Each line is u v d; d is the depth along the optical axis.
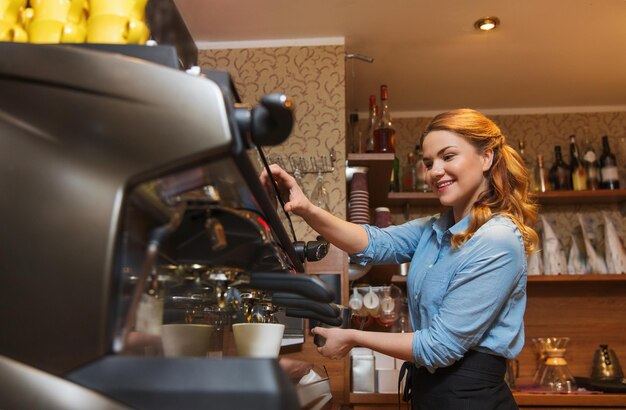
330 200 2.39
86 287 0.59
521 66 2.80
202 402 0.57
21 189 0.62
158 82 0.60
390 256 1.65
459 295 1.31
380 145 2.47
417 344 1.30
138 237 0.64
